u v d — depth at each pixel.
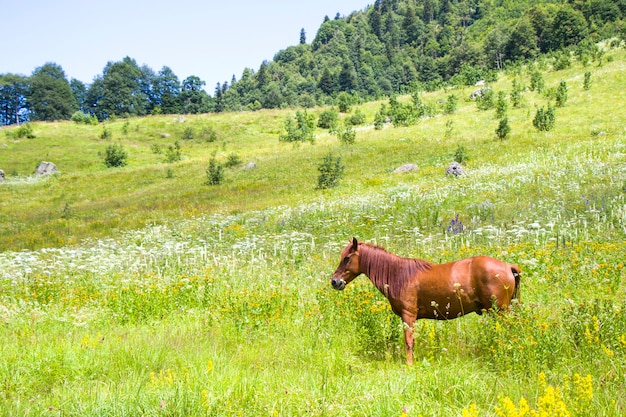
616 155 25.86
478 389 4.99
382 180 30.03
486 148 37.06
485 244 13.04
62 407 5.20
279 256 15.18
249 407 5.07
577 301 7.87
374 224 18.53
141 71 160.25
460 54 162.12
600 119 43.28
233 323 8.56
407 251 13.38
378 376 5.73
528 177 23.17
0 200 41.12
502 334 5.70
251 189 34.16
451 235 14.49
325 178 30.89
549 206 16.75
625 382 4.76
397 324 7.00
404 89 105.69
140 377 6.12
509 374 5.34
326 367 6.29
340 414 4.80
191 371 6.05
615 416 4.09
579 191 18.69
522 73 82.56
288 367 6.71
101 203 36.28
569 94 57.69
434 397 4.92
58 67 157.25
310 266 12.91
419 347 6.67
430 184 26.38
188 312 9.64
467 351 6.32
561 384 4.97
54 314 9.84
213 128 80.31
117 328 8.95
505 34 172.38
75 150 66.12
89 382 5.98
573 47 122.81
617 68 63.94
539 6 155.50
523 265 9.95
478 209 18.03
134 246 18.16
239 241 17.61
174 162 57.00
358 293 8.48
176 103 154.00
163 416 4.82
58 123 87.69
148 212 29.52
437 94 86.62
